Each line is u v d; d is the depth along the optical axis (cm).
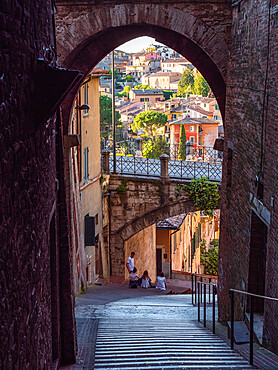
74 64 1415
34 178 522
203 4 1278
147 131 10825
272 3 886
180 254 3431
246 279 1062
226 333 1074
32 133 502
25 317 459
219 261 1402
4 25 363
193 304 1605
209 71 1385
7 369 370
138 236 2691
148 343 909
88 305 1554
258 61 988
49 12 671
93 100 2264
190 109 10462
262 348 859
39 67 506
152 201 2356
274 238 854
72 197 1739
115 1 1298
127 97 16300
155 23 1298
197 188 2259
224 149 1345
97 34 1348
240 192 1159
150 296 2006
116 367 746
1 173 353
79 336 999
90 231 2097
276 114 862
